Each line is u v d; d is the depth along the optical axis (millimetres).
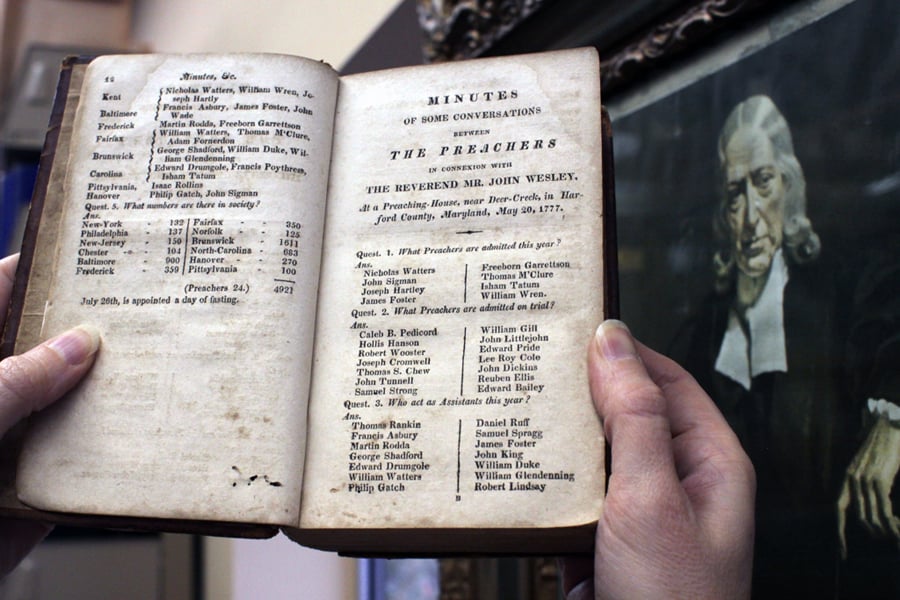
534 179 780
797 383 884
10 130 2861
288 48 2246
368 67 1777
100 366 758
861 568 800
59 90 862
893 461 776
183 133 820
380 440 729
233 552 2105
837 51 881
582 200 764
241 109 822
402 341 755
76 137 829
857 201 839
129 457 730
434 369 742
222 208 792
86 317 774
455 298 758
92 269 787
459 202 788
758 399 930
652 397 673
